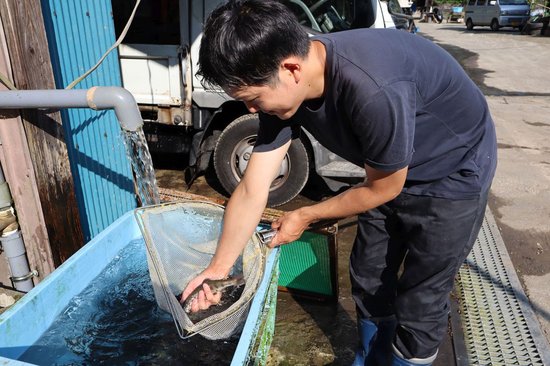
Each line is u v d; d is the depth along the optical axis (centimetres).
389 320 189
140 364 156
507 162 475
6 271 208
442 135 141
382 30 135
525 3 2048
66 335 159
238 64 109
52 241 203
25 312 147
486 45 1523
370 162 129
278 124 156
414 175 147
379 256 179
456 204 146
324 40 126
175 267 186
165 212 188
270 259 176
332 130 140
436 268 155
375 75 118
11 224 190
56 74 210
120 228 199
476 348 221
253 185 161
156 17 344
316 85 126
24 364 112
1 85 173
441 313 162
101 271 186
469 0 2211
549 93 820
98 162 237
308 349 219
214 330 158
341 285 269
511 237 332
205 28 116
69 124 216
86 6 219
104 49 233
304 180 352
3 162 182
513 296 261
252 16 109
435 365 212
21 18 174
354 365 198
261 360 157
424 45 136
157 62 350
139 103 361
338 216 152
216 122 367
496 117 653
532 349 221
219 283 161
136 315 177
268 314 167
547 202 387
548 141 548
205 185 415
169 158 475
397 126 119
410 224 156
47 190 196
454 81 137
